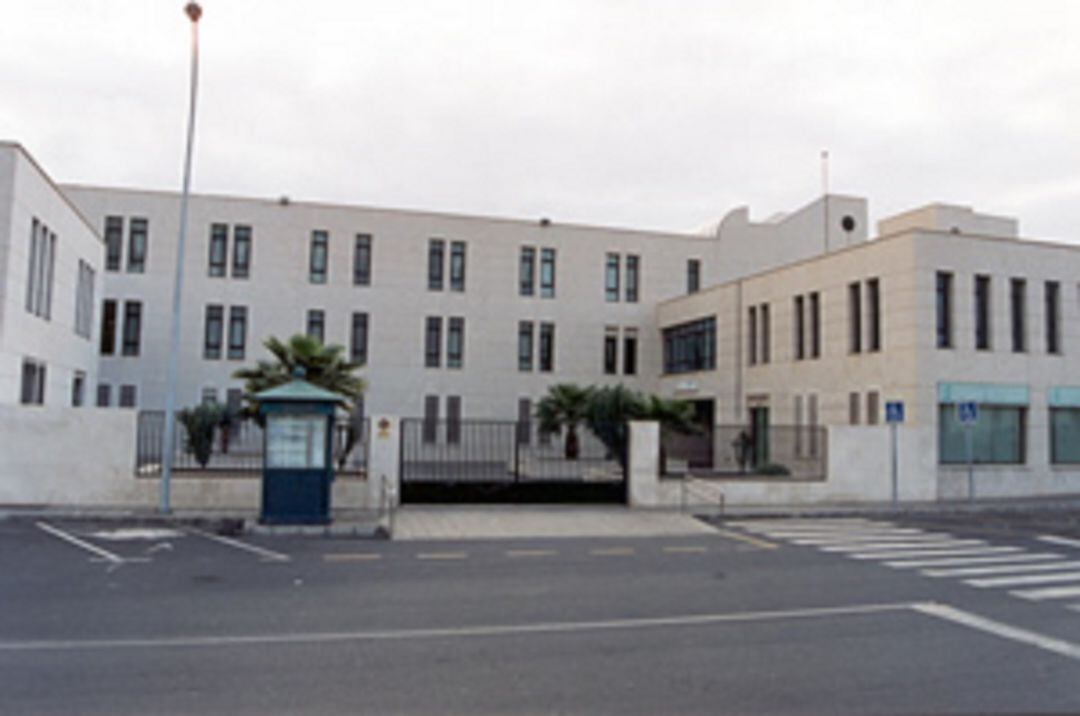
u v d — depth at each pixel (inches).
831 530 634.2
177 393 1373.0
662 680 244.5
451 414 1491.1
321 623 309.4
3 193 757.9
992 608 351.3
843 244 1702.8
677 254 1626.5
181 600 346.0
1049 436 957.2
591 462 986.1
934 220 1219.2
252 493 665.0
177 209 1405.0
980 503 832.9
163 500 625.6
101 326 1333.7
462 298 1518.2
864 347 979.9
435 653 270.2
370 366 1465.3
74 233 1009.5
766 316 1205.1
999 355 939.3
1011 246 958.4
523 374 1531.7
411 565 449.1
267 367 848.9
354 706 216.7
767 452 967.6
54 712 207.5
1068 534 615.8
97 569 414.9
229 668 248.7
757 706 222.5
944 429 911.0
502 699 224.7
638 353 1584.6
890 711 219.9
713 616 331.3
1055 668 261.7
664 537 590.6
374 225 1489.9
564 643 285.7
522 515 676.7
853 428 835.4
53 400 934.4
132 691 225.1
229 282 1416.1
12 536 520.4
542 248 1568.7
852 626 316.5
